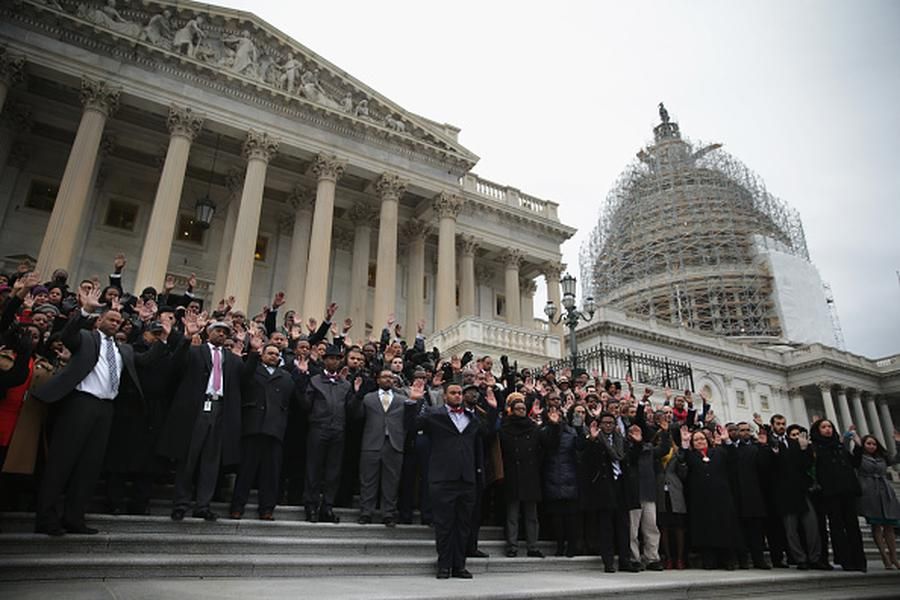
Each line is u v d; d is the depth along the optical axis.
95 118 22.36
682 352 47.03
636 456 8.87
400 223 33.19
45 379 6.50
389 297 27.00
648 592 6.38
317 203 26.56
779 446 10.65
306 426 9.12
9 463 6.08
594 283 74.00
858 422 54.09
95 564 5.49
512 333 23.61
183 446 7.17
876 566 11.32
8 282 9.81
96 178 26.02
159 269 21.70
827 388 52.25
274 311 12.84
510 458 8.70
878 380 56.91
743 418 49.03
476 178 36.41
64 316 7.88
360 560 6.69
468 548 7.79
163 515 7.74
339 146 27.97
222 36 26.58
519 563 7.86
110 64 23.28
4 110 24.42
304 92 27.52
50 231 20.34
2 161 24.53
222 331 8.02
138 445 7.21
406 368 12.57
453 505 6.84
